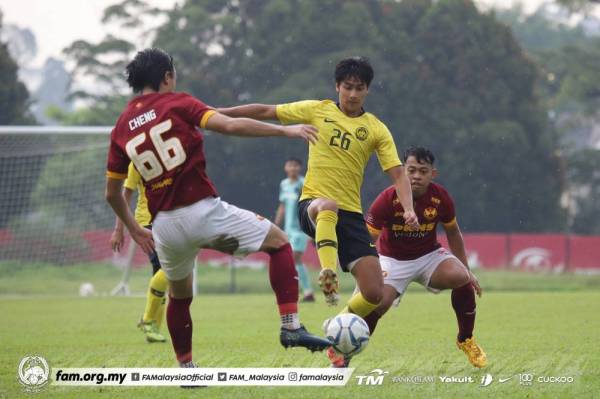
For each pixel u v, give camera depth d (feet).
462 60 442.09
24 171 307.99
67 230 293.23
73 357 90.33
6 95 456.45
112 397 66.28
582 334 106.22
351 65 76.64
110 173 67.41
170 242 66.13
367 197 423.64
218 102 445.37
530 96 464.24
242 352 91.61
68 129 217.77
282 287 67.62
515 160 438.81
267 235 67.46
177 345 72.28
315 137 63.82
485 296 189.47
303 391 67.51
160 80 67.72
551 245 316.81
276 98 421.59
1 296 230.89
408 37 440.86
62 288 260.62
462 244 87.04
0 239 284.20
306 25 439.63
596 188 534.37
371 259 76.28
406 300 179.73
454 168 428.15
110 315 154.20
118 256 278.05
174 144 64.80
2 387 71.56
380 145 77.77
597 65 554.05
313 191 77.66
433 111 430.61
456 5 445.37
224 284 294.46
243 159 436.76
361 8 440.86
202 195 65.51
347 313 73.46
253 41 447.83
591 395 65.10
